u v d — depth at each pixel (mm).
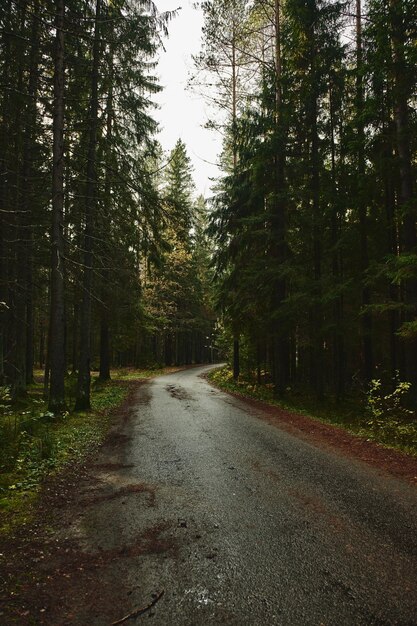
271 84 15883
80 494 5449
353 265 16766
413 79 10289
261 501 5133
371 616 2920
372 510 4809
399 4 9703
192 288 42781
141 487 5691
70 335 28688
